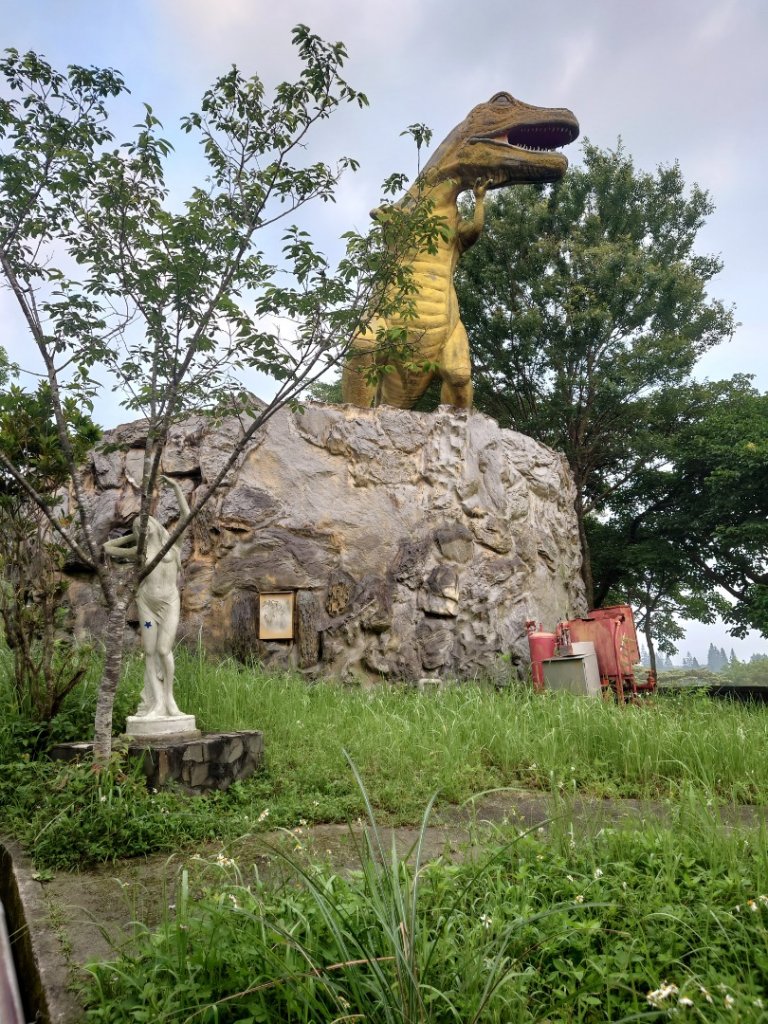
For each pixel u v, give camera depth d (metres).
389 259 6.92
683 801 5.36
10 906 4.73
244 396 6.91
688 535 22.78
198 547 12.70
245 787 6.76
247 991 2.79
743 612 22.69
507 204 22.33
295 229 6.30
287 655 12.50
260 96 6.75
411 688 12.33
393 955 2.95
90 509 12.92
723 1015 2.75
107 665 6.36
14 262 6.57
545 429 22.50
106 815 5.48
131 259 6.67
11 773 6.44
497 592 14.59
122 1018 3.02
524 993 3.02
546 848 4.46
